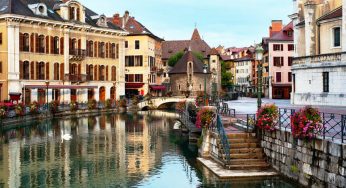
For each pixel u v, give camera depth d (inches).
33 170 882.1
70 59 2546.8
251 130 828.0
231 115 1176.2
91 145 1197.7
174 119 2068.2
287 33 3115.2
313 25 1664.6
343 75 1464.1
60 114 2090.3
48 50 2402.8
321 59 1561.3
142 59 3344.0
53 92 2427.4
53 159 995.3
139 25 3425.2
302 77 1676.9
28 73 2284.7
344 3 1434.5
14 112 1681.8
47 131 1499.8
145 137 1373.0
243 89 4471.0
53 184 775.7
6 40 2181.3
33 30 2308.1
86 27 2628.0
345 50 1451.8
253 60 4621.1
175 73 3388.3
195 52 3949.3
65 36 2502.5
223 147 799.7
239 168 760.3
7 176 831.1
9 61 2178.9
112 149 1131.9
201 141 992.2
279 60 3073.3
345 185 526.9
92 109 2367.1
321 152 585.6
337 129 741.3
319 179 591.5
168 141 1279.5
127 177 820.6
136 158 1006.4
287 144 689.6
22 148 1138.7
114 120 1995.6
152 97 2876.5
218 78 4148.6
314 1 1702.8
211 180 717.9
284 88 3053.6
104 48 2810.0
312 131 613.9
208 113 957.8
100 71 2787.9
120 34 2898.6
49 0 2650.1
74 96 2581.2
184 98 2829.7
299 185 650.2
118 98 2908.5
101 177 821.9
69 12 2546.8
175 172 848.9
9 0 2224.4
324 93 1540.4
